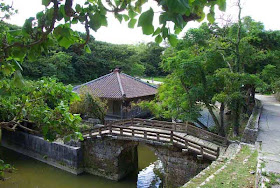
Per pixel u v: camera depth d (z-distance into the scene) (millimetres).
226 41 16406
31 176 18188
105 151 17172
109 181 17078
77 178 17516
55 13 1981
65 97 5680
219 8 2242
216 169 9828
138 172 18875
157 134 14477
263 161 7797
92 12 2135
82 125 19797
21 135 22156
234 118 15000
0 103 5191
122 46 46312
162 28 1935
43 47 2336
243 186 7508
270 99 33156
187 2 1543
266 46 19203
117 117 24828
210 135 14664
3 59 2412
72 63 40344
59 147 18656
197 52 16359
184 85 15844
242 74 13555
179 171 14133
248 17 18469
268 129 14992
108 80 27031
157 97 21969
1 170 5219
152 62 56500
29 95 5645
